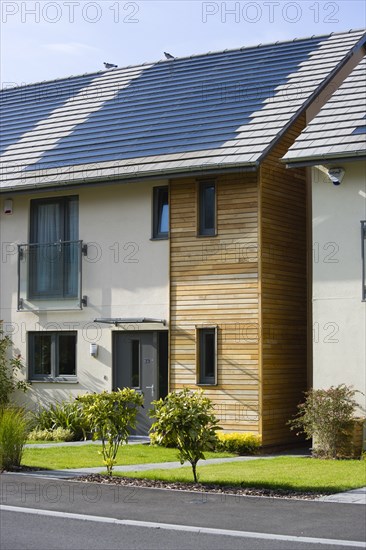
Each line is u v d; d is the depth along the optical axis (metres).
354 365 16.80
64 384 20.58
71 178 19.91
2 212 21.77
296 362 19.08
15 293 21.42
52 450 16.84
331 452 16.38
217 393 18.30
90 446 17.69
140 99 22.67
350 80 19.27
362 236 16.86
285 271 18.91
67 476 13.45
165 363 19.47
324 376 17.08
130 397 13.73
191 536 9.30
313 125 17.97
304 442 19.31
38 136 22.95
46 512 10.59
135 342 19.84
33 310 21.08
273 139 18.20
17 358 21.17
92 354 20.19
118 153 20.28
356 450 16.27
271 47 22.73
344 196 17.16
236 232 18.42
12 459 14.25
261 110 19.70
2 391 20.78
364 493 11.94
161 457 16.06
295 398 18.92
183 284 18.98
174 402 12.95
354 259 16.95
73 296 20.58
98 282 20.28
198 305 18.73
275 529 9.63
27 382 21.00
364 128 17.23
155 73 23.89
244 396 17.97
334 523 9.95
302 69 20.91
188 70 23.22
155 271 19.50
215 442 12.84
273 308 18.36
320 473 13.81
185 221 19.08
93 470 14.10
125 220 20.05
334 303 17.09
